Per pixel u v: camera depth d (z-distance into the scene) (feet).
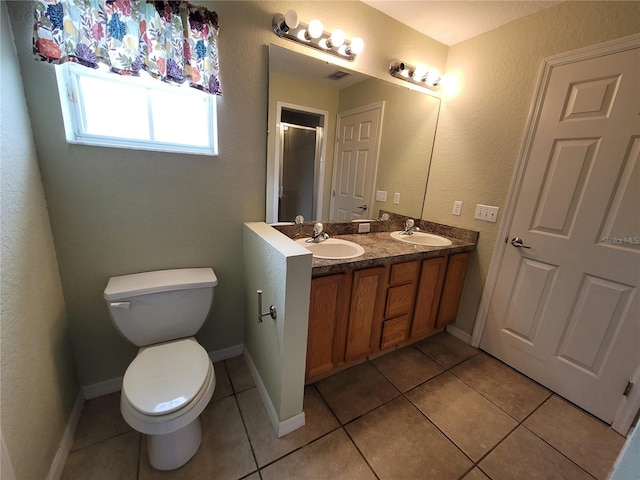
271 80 5.03
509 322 6.22
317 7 5.08
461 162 6.80
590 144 4.73
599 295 4.83
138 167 4.35
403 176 7.20
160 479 3.68
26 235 3.28
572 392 5.27
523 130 5.58
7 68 3.08
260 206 5.53
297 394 4.35
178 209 4.81
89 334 4.60
